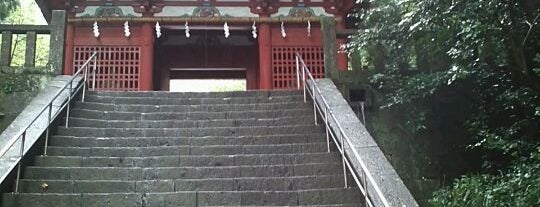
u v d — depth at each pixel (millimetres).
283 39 16453
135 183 7344
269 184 7504
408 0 8758
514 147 8133
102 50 15734
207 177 7754
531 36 8648
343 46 11016
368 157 7621
